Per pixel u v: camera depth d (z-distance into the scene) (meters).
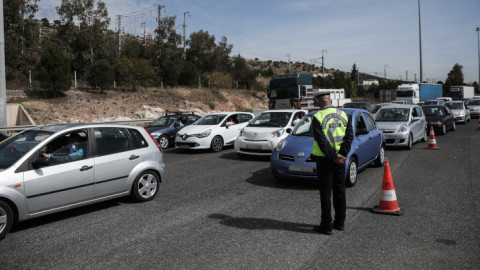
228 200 6.30
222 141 12.73
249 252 4.05
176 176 8.51
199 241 4.41
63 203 5.23
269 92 24.08
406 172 8.55
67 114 23.50
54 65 25.50
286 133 10.50
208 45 49.75
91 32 34.81
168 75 37.75
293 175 7.15
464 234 4.52
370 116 8.98
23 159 4.92
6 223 4.61
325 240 4.39
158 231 4.79
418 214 5.36
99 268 3.71
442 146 13.02
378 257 3.88
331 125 4.50
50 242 4.46
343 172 4.66
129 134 6.26
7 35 34.38
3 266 3.79
